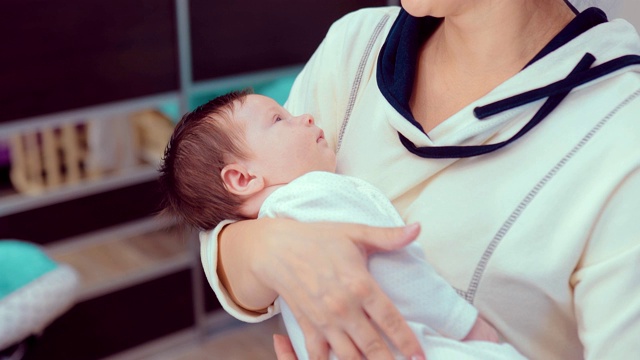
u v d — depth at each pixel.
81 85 2.67
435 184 0.97
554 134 0.90
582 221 0.86
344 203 0.94
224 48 2.93
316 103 1.19
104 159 2.99
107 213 2.96
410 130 0.98
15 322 2.39
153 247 3.08
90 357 3.03
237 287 0.95
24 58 2.54
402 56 1.05
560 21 0.96
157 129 3.03
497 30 0.94
